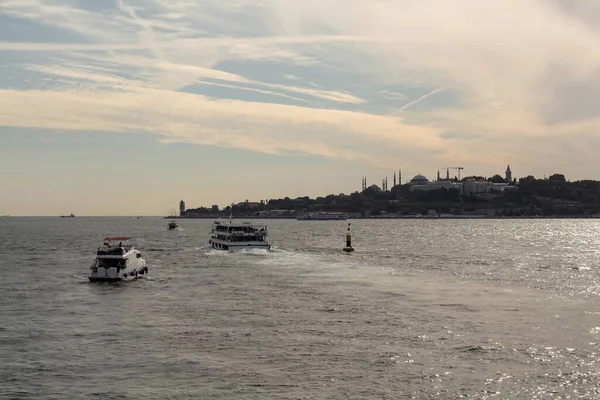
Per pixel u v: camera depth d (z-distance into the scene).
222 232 174.62
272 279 100.12
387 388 44.28
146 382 45.59
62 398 42.62
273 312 70.12
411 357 51.34
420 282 95.25
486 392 43.41
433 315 67.69
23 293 86.12
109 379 46.25
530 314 67.81
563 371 47.53
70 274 109.25
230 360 50.72
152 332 60.38
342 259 139.50
